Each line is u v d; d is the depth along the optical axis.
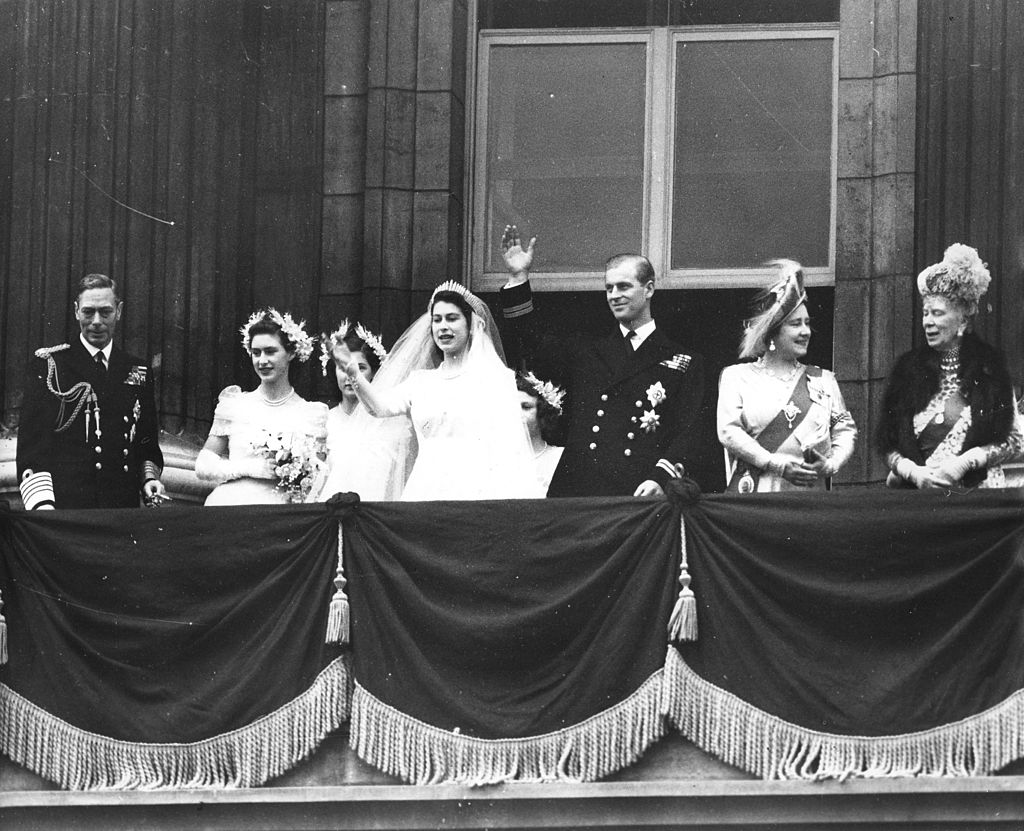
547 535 18.53
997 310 22.84
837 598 18.12
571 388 20.20
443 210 24.69
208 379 23.34
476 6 25.53
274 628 18.70
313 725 18.47
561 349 20.38
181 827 18.50
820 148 24.89
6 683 18.92
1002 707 17.86
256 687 18.59
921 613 18.11
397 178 24.73
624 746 18.11
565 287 24.92
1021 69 23.56
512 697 18.28
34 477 20.23
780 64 25.12
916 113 24.08
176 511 19.02
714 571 18.30
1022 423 18.98
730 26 25.27
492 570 18.52
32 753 18.80
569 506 18.55
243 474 20.31
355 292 24.52
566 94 25.38
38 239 23.34
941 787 17.72
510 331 21.12
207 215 23.62
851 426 19.53
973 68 23.66
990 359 19.11
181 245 23.47
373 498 20.67
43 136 23.55
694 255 24.88
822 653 18.09
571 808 18.06
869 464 23.38
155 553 18.97
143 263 23.36
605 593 18.34
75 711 18.78
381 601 18.59
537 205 25.19
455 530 18.62
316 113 24.42
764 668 18.09
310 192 24.22
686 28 25.30
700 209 24.97
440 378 20.11
